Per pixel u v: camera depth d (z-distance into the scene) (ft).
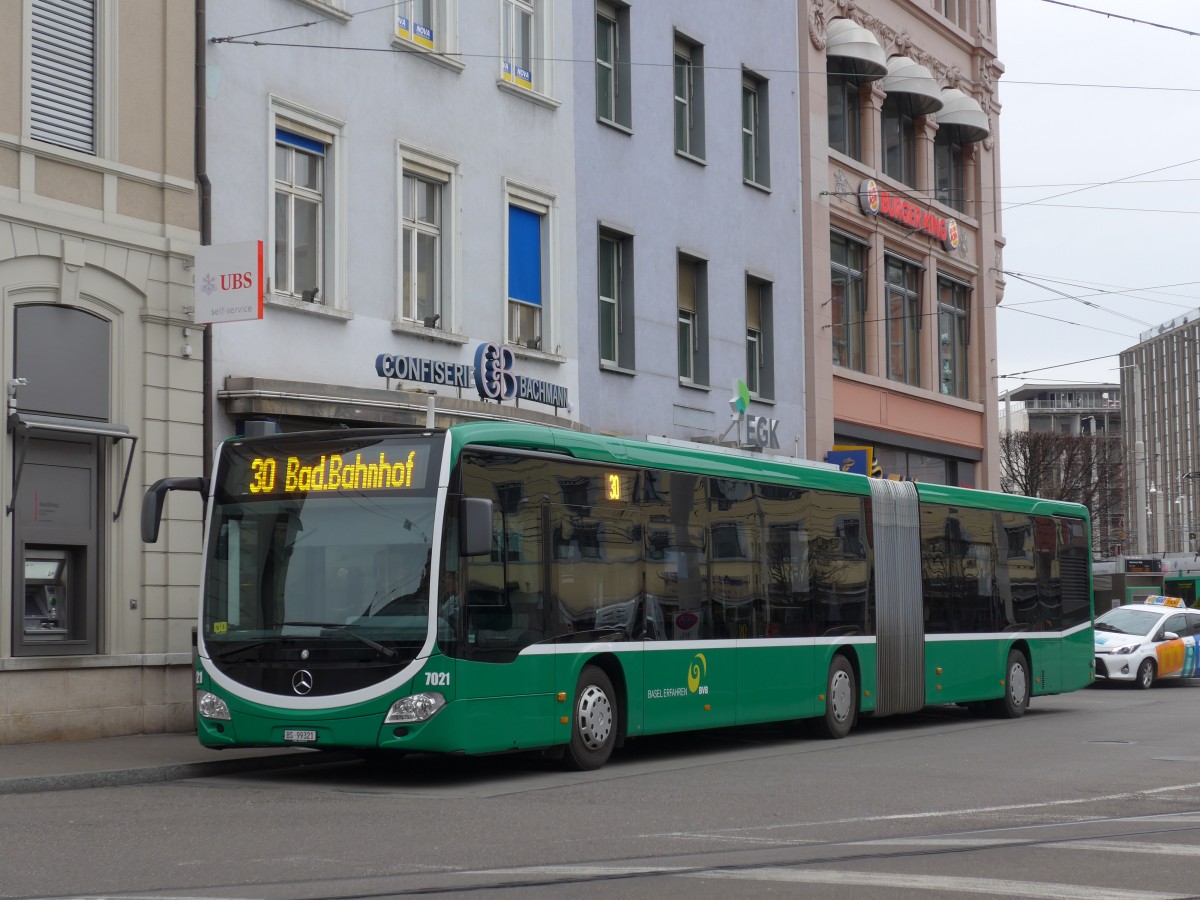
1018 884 28.40
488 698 45.85
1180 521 433.07
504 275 81.00
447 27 77.51
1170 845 33.63
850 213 116.26
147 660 59.62
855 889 27.84
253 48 66.39
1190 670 114.42
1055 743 62.28
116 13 60.39
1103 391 542.16
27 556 56.54
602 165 89.66
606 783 46.78
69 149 58.39
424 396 69.51
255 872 29.48
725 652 57.82
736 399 100.37
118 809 39.22
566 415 84.94
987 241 137.69
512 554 47.55
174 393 61.52
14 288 55.88
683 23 98.17
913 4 126.11
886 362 121.60
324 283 70.13
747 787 45.70
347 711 44.55
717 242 100.68
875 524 69.21
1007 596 79.10
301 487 46.60
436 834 34.99
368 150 72.23
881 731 70.13
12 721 54.49
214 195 64.18
